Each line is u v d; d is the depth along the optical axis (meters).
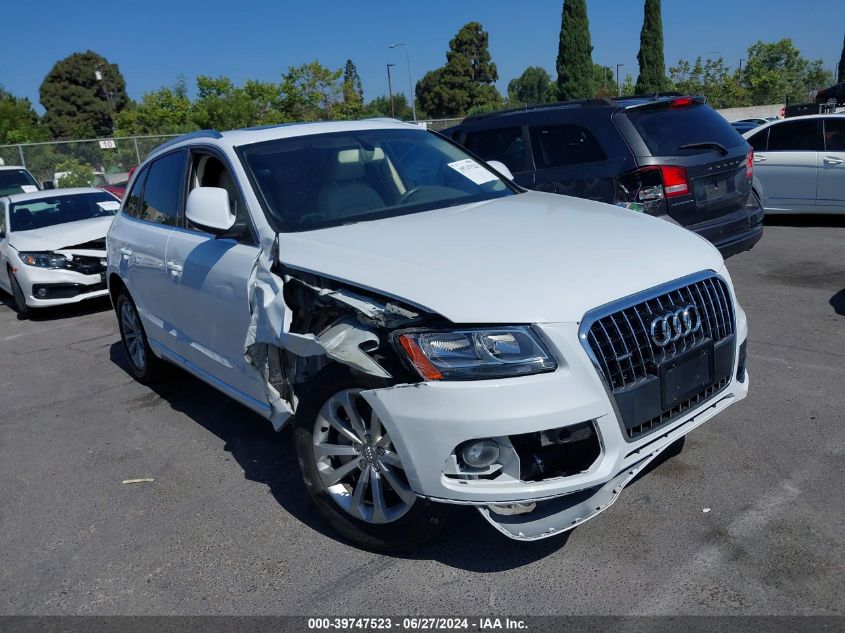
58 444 4.86
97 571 3.31
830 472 3.53
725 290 3.29
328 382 3.09
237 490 3.95
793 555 2.93
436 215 3.78
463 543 3.23
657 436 2.92
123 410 5.38
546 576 2.95
